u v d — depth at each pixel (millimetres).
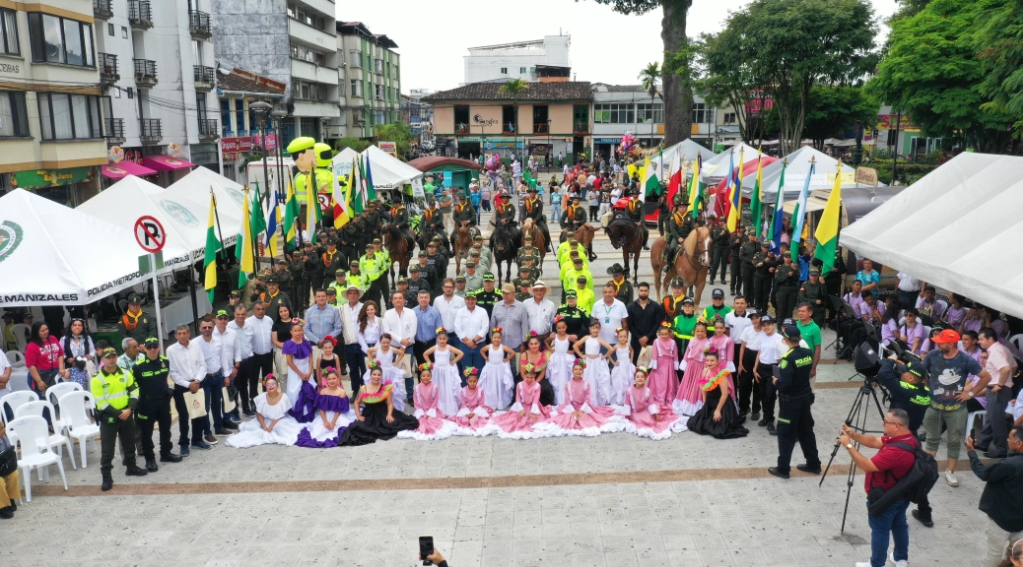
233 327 12898
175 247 17344
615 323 13406
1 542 9219
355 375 13945
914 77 28047
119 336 15906
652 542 8938
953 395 9984
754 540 8930
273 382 12289
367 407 12312
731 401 12148
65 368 13227
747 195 25578
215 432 12586
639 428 12219
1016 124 19781
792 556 8578
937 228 13797
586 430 12172
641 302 13547
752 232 19844
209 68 41625
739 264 20500
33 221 14070
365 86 77125
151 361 11031
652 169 29078
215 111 42969
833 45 34656
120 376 10688
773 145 57312
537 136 71062
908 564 8320
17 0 26000
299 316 19062
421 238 24094
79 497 10406
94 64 30328
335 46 68375
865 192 19344
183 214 18984
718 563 8469
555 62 100250
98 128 30766
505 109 70688
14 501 10047
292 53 57062
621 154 57281
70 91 28625
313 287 19391
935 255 12672
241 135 48094
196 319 17578
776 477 10562
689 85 40562
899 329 13891
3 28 25359
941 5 29375
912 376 10461
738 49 37344
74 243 14141
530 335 13117
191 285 17688
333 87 69062
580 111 70375
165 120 39094
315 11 64062
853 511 9570
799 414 10328
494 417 12633
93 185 31125
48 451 10883
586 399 12445
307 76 60344
